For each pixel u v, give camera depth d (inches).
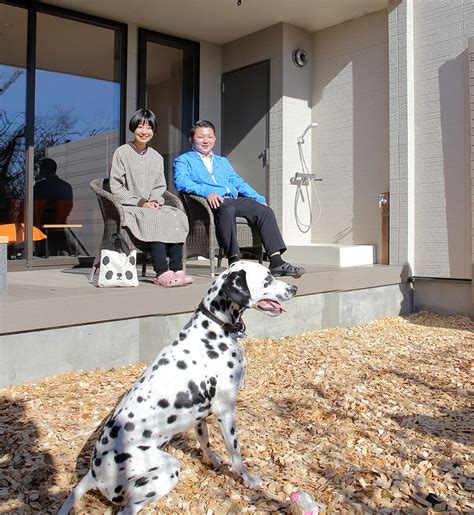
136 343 137.9
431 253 215.5
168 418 71.7
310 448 93.7
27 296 124.0
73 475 82.6
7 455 88.4
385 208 226.1
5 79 210.5
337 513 73.7
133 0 218.4
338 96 248.2
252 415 108.1
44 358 122.3
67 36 225.5
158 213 151.3
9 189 211.2
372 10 233.6
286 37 247.1
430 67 213.2
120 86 239.6
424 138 215.5
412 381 131.6
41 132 217.3
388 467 86.6
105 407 107.7
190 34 257.1
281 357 150.9
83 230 227.5
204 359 75.9
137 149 166.2
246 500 77.2
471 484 80.9
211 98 270.2
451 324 200.1
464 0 203.3
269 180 252.8
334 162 250.2
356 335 183.0
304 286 176.6
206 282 155.8
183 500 77.2
